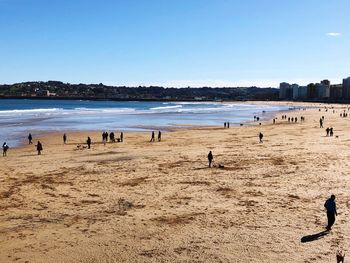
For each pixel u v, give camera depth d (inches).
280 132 2466.8
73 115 4480.8
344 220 665.0
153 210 737.6
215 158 1362.0
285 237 588.1
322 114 4960.6
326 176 1013.2
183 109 6717.5
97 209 748.6
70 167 1207.6
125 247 557.0
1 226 649.6
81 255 529.7
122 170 1149.1
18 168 1198.9
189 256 523.5
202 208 746.8
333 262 496.7
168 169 1160.8
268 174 1056.2
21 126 2898.6
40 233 615.5
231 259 512.1
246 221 665.6
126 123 3371.1
